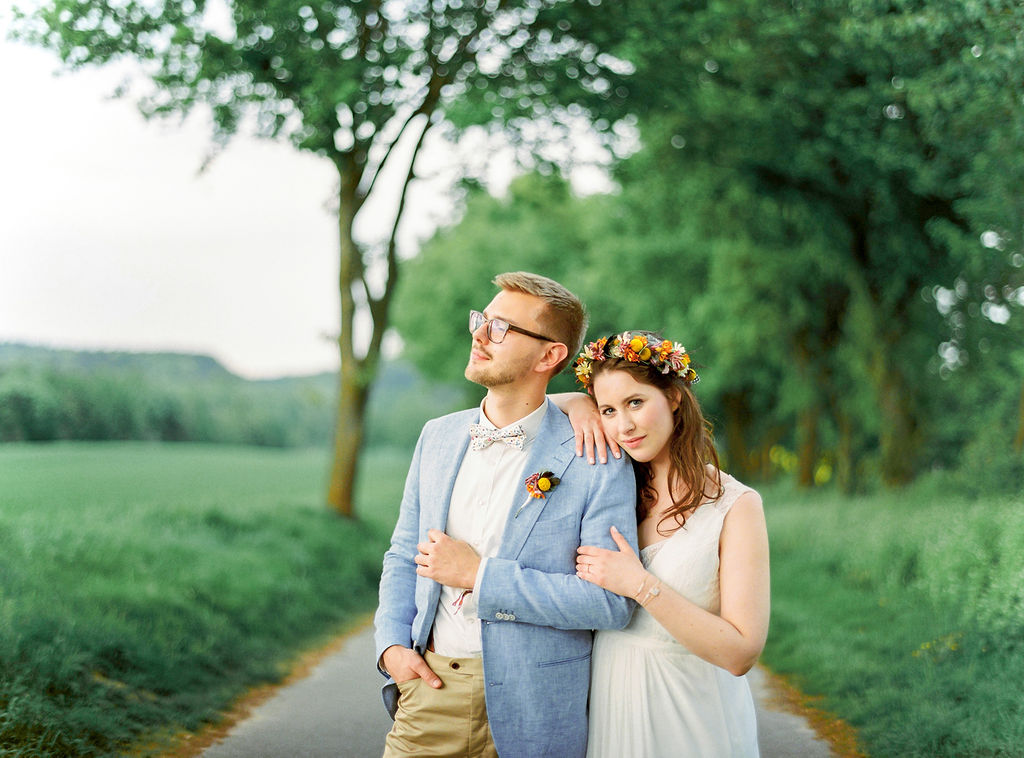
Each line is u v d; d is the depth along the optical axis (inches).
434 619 116.0
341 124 449.7
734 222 650.8
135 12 361.1
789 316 740.0
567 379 758.5
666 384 110.8
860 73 421.1
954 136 345.7
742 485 112.4
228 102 400.5
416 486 125.2
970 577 273.4
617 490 111.4
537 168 519.8
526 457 115.4
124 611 254.4
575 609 105.4
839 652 259.9
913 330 634.8
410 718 114.2
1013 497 391.5
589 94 469.4
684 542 110.0
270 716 224.5
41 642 208.7
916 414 646.5
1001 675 203.0
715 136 546.6
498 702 108.2
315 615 341.4
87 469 825.5
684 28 450.6
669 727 109.3
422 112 479.8
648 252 810.8
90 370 1672.0
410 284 1252.5
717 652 102.8
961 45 302.7
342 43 416.5
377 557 478.0
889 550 354.3
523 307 115.3
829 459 1192.8
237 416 2481.5
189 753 191.9
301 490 883.4
